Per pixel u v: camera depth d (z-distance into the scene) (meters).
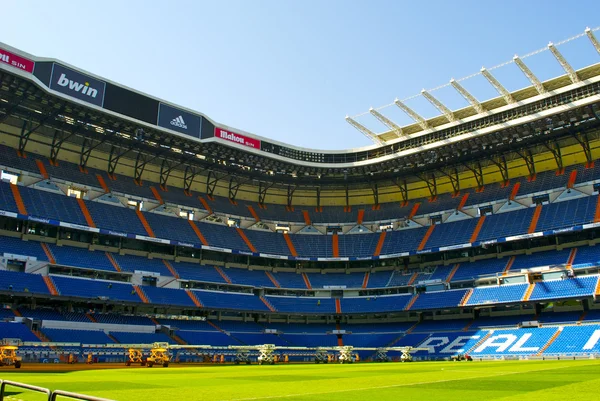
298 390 21.25
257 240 86.25
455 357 62.44
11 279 57.00
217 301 73.56
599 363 41.69
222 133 74.50
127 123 65.88
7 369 38.78
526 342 60.88
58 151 74.44
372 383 25.17
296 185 96.00
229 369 43.72
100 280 65.56
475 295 71.62
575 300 65.94
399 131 79.94
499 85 67.38
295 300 80.88
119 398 18.09
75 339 56.34
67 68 58.81
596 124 71.69
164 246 78.50
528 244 75.81
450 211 85.94
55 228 68.25
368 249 86.88
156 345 49.84
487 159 84.62
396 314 81.38
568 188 75.44
